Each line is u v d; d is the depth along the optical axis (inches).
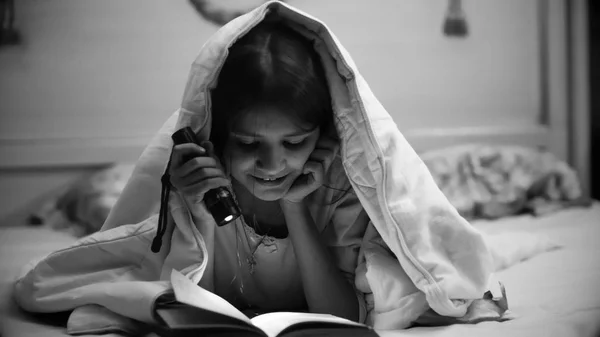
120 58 105.9
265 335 37.9
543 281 57.1
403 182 45.0
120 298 42.7
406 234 43.9
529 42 116.8
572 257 66.7
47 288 47.1
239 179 45.5
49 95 105.0
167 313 40.8
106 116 106.2
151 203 49.8
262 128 42.6
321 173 46.3
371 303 48.6
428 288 43.3
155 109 107.1
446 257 45.3
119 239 47.4
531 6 116.2
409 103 113.4
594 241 74.8
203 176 42.8
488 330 42.8
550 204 96.5
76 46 104.9
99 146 104.8
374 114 45.4
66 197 99.4
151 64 106.5
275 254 48.9
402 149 46.1
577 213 94.0
